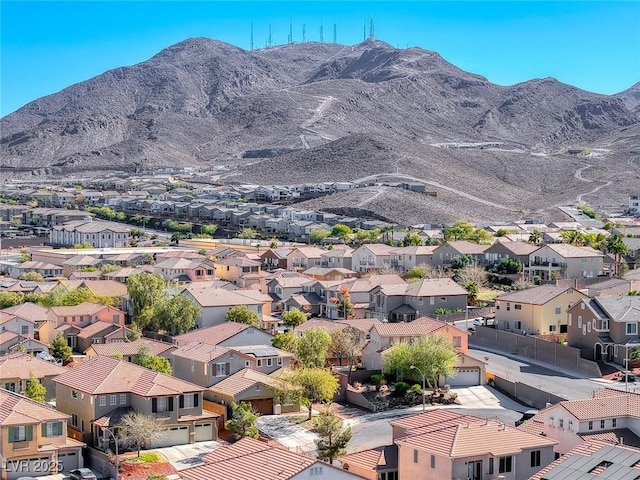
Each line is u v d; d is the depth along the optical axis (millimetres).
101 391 95375
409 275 186625
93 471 90500
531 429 87188
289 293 172500
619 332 125875
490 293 172375
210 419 99000
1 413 87875
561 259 178625
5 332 139125
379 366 124250
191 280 190875
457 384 120562
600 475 65125
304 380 109938
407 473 75438
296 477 62562
